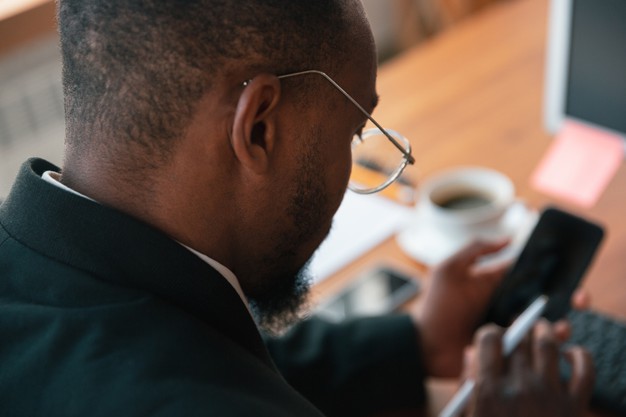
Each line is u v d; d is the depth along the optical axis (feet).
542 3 6.14
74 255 1.90
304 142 2.03
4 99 7.36
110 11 1.86
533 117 4.93
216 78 1.87
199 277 1.94
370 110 2.19
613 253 3.99
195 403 1.71
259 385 1.86
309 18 1.93
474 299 3.53
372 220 4.33
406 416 3.47
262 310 2.37
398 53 9.16
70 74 1.94
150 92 1.86
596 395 3.29
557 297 3.31
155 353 1.79
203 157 1.93
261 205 2.06
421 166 4.69
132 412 1.70
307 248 2.24
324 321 3.63
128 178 1.94
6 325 1.88
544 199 4.34
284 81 1.94
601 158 4.35
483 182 4.16
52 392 1.76
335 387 3.47
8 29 6.34
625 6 3.82
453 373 3.54
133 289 1.90
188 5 1.83
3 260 1.97
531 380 3.01
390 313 3.68
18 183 2.02
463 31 5.98
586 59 4.08
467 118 5.04
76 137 1.98
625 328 3.54
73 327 1.84
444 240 4.06
